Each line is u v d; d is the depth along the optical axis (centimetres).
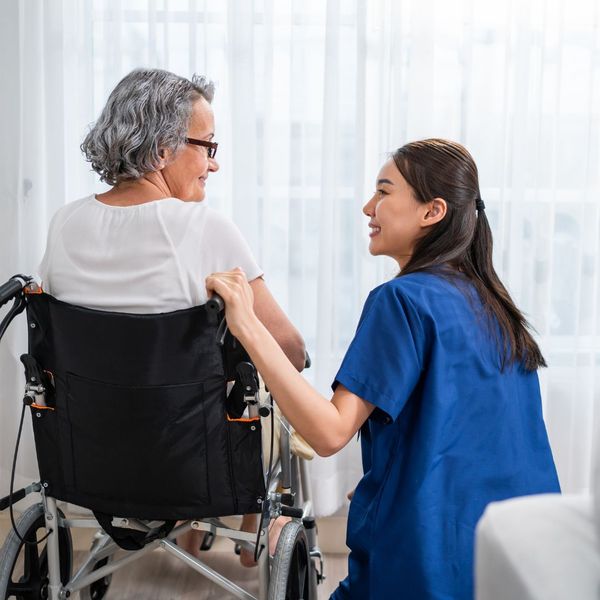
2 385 238
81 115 232
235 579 228
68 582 174
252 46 227
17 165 230
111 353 138
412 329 133
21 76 228
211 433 141
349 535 142
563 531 61
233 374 140
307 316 241
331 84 226
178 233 141
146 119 147
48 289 149
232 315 128
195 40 227
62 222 148
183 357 137
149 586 223
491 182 235
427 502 132
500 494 137
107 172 149
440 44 230
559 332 241
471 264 147
